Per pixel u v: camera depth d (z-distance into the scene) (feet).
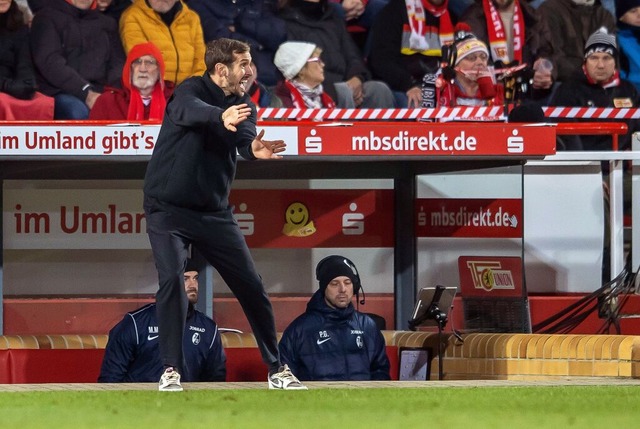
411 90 149.07
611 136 145.48
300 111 124.16
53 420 52.70
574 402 61.52
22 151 97.50
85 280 115.24
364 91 147.54
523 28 152.25
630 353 84.02
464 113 120.26
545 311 124.47
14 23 137.69
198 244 70.18
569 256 128.36
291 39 145.89
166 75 140.56
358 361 96.37
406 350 103.55
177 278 68.39
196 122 66.18
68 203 114.73
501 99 126.31
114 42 140.77
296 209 117.50
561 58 153.69
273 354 71.46
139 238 115.96
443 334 100.68
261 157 69.46
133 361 92.84
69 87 137.69
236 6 144.87
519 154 101.71
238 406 59.16
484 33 150.71
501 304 107.76
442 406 59.47
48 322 114.42
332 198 117.91
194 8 145.28
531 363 90.43
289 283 117.70
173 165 68.33
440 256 114.83
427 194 116.26
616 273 122.52
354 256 118.32
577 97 152.66
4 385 73.51
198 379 93.25
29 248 114.11
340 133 99.91
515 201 107.04
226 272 70.85
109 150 98.73
